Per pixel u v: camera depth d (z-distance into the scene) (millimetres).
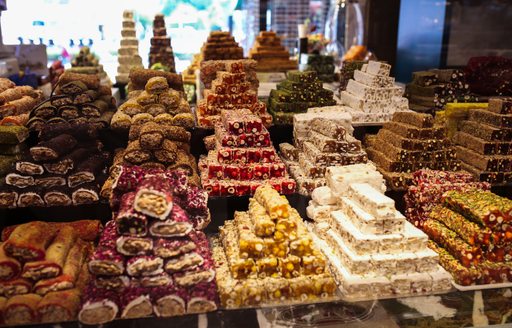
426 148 1162
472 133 1262
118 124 1191
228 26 2406
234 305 795
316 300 820
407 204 1063
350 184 956
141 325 755
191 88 1870
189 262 777
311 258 826
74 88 1210
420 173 1110
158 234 773
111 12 2080
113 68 2160
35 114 1201
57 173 1027
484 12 2576
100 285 767
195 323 770
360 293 829
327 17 2729
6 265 770
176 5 2242
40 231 843
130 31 1934
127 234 762
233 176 1099
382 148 1240
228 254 862
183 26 2281
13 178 1011
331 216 960
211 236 1017
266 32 2006
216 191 1065
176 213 782
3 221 1011
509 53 2578
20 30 1889
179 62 2312
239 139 1113
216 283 810
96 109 1223
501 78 1553
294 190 1095
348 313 807
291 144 1341
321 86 1445
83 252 902
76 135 1099
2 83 1308
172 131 1174
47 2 1953
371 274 840
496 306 837
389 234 862
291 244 825
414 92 1528
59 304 747
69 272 804
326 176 1030
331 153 1109
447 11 2613
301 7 2789
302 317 793
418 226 1019
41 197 1009
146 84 1282
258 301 804
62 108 1203
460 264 884
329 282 819
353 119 1356
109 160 1173
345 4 2537
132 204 776
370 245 845
